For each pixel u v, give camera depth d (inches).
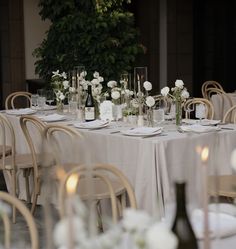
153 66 433.4
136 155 167.0
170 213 82.0
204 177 66.2
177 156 164.6
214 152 74.2
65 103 268.1
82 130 186.4
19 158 208.7
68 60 352.5
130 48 358.0
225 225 87.1
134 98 211.6
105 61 349.1
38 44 397.7
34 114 235.9
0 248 88.7
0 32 392.8
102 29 347.9
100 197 153.1
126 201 167.6
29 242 160.4
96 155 180.2
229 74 452.1
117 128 189.6
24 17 391.9
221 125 193.3
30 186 219.1
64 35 349.1
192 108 228.7
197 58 449.7
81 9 350.9
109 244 58.5
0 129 227.8
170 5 427.8
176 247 66.1
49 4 352.8
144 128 178.9
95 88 220.7
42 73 363.9
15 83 394.3
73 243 56.3
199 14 446.3
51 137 159.5
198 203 68.9
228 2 445.4
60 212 78.6
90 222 60.2
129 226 58.8
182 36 433.1
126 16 356.8
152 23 429.1
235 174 174.4
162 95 219.6
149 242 55.4
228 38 449.1
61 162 69.0
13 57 391.5
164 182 161.3
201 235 79.2
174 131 181.0
